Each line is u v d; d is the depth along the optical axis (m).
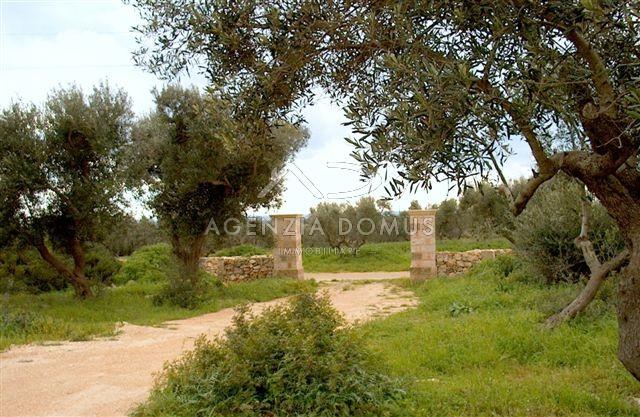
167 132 14.71
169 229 15.64
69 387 6.40
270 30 3.48
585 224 8.49
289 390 4.97
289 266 20.88
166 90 14.68
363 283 20.20
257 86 3.67
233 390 5.12
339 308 13.39
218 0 3.45
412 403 4.96
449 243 27.70
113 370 7.25
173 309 13.58
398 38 3.08
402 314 10.83
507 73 2.89
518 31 2.85
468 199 25.05
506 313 9.08
